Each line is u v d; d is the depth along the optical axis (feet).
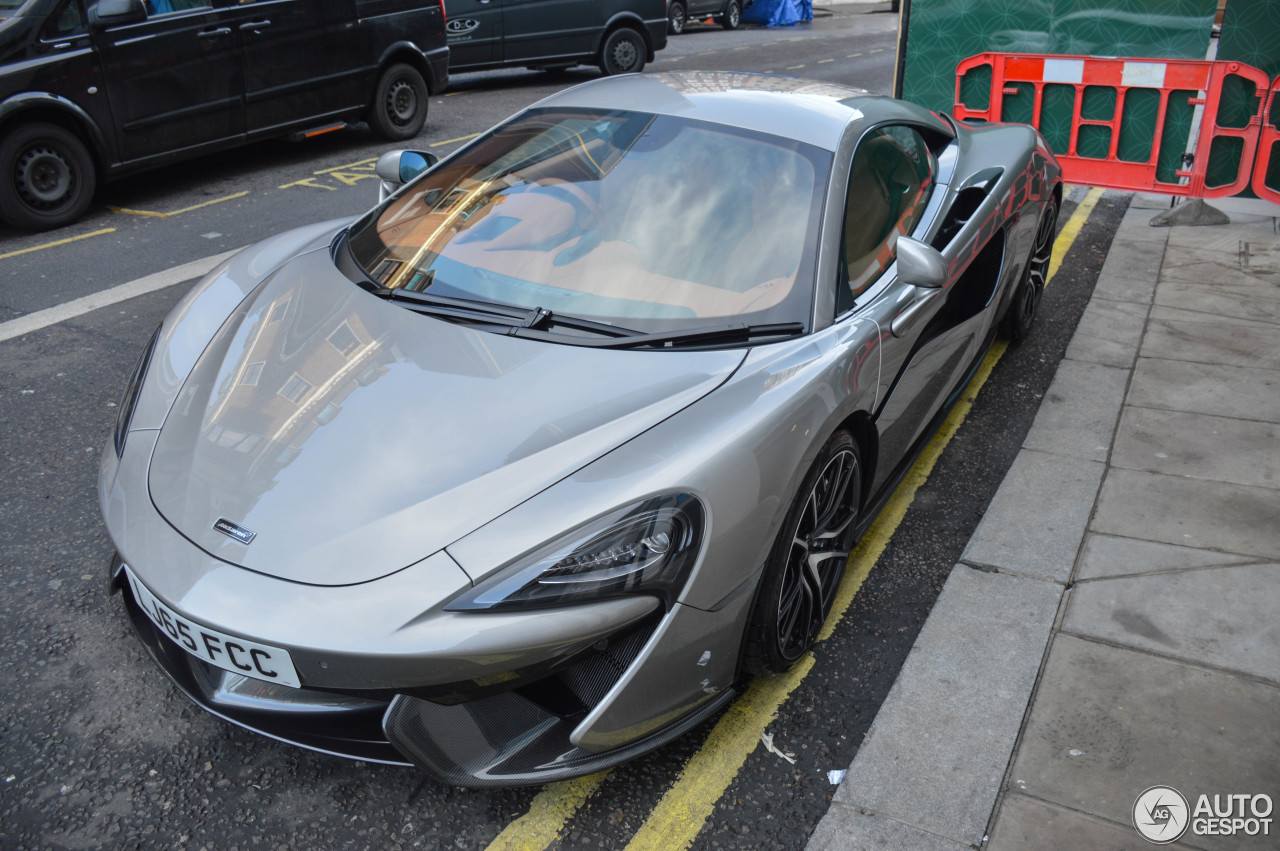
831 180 9.18
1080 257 19.21
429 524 6.31
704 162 9.34
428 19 28.86
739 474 6.87
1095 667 8.61
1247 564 9.97
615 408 7.12
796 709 8.20
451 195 9.83
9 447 11.71
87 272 17.85
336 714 6.56
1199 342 15.25
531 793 7.30
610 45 41.16
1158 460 11.99
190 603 6.14
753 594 7.27
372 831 6.93
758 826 7.09
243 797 7.15
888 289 9.24
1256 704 8.17
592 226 8.97
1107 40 22.98
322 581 6.09
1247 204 22.40
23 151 19.72
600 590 6.24
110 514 6.93
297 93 25.43
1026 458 12.12
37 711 7.84
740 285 8.37
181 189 23.66
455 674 6.03
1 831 6.79
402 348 7.79
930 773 7.52
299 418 7.17
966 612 9.35
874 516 9.83
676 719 7.16
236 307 8.96
